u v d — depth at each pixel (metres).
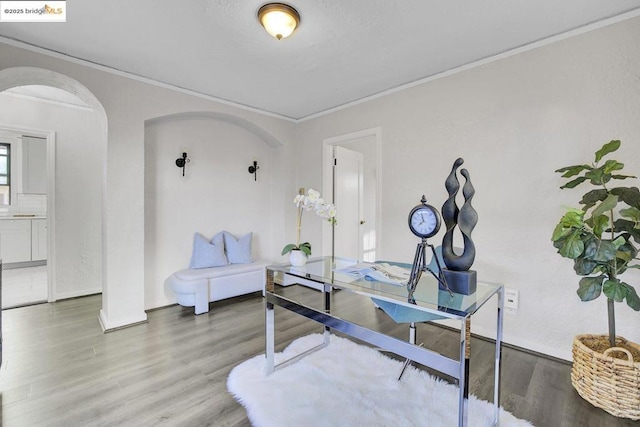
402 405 1.64
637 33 1.86
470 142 2.56
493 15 1.91
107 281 2.60
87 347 2.29
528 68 2.26
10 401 1.66
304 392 1.74
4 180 5.00
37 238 5.12
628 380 1.53
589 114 2.02
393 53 2.39
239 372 1.95
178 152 3.36
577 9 1.85
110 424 1.50
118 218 2.65
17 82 2.45
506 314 2.38
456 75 2.64
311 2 1.78
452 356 2.20
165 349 2.27
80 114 3.51
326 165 3.88
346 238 4.23
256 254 4.13
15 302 3.32
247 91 3.18
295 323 2.80
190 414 1.57
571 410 1.61
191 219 3.48
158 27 2.04
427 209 1.44
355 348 2.30
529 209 2.27
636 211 1.51
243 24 2.01
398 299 1.34
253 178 4.10
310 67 2.64
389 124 3.14
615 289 1.56
